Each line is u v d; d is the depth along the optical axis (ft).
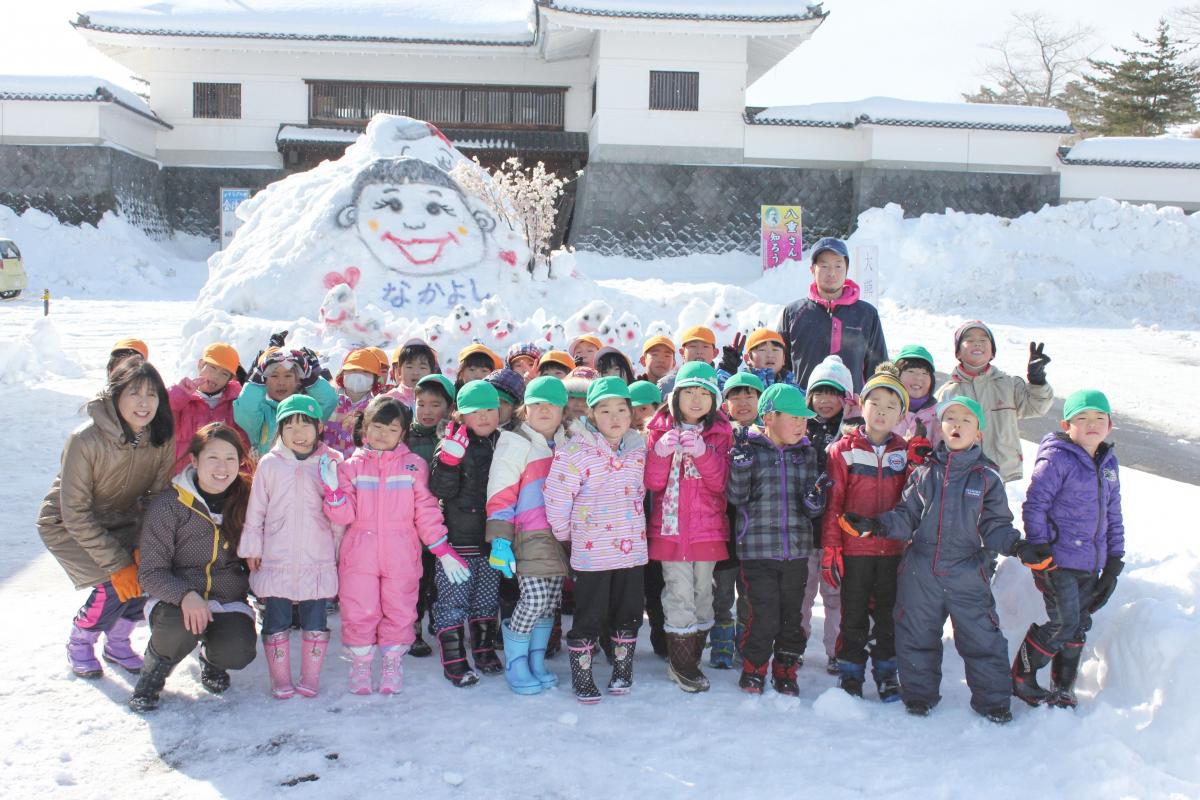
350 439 18.99
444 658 15.42
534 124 118.62
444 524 15.94
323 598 14.70
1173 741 12.46
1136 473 28.71
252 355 32.53
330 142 112.16
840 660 15.43
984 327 18.38
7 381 39.86
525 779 12.20
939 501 14.42
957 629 14.39
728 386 16.61
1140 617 13.99
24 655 15.58
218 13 114.21
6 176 105.40
